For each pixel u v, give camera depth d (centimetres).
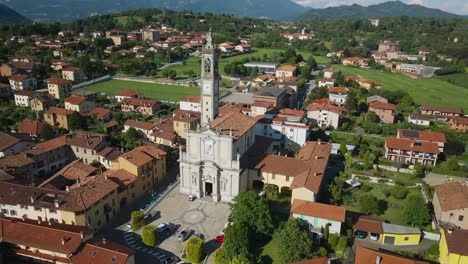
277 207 10156
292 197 9975
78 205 8688
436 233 8969
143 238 8594
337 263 7856
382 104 18650
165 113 19188
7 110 18650
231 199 10569
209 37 11731
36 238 7438
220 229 9331
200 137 10431
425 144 13488
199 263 8075
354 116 19062
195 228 9369
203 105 12362
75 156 13062
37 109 19038
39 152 12081
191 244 8044
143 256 8275
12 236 7531
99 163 12400
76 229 7800
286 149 14325
